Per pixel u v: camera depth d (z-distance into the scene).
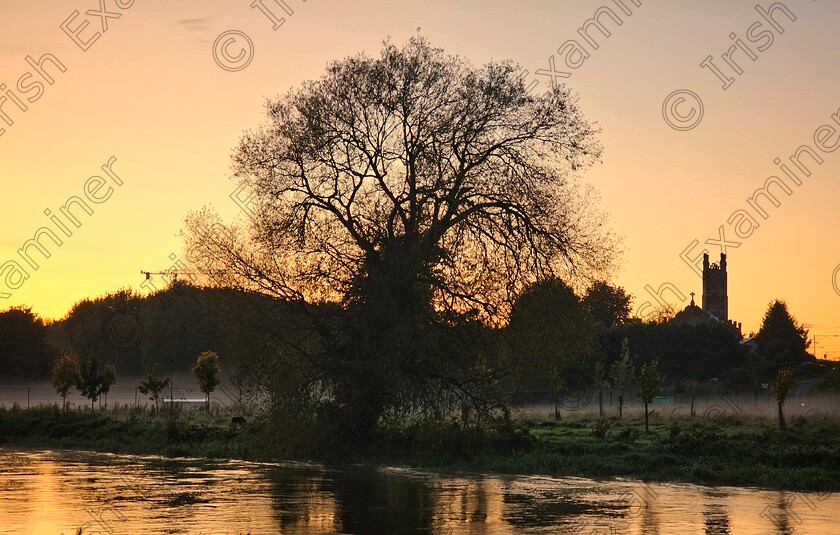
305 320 41.91
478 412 40.69
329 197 42.09
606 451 38.19
